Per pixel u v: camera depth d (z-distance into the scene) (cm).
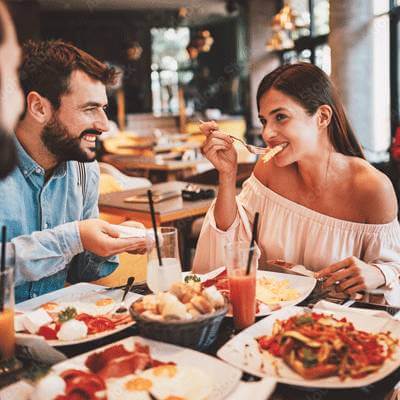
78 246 176
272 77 192
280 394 118
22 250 171
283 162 195
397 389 133
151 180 741
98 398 109
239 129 1236
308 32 1037
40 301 173
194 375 116
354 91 717
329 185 205
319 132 198
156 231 157
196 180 516
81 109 186
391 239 200
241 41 1385
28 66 180
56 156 195
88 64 186
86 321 150
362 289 172
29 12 1045
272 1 1184
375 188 198
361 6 706
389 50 712
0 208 185
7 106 133
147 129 1331
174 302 130
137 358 121
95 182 225
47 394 108
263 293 172
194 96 1522
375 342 130
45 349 129
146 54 1485
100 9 1365
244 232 211
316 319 136
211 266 211
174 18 1434
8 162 156
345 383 114
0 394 112
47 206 202
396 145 557
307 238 207
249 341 135
